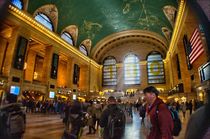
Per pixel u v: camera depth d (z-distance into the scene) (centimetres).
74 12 2603
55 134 683
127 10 2892
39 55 2883
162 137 192
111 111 306
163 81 3691
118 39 3928
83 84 3419
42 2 2059
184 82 2117
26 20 1870
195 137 127
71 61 2883
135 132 764
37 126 885
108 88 4012
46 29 2169
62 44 2575
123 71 4000
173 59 2775
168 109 209
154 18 2894
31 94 2086
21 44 1838
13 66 1720
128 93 3772
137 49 3997
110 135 288
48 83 2234
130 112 1439
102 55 4197
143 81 3800
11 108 267
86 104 744
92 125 746
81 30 3061
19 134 273
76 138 383
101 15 2991
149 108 226
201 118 128
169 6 2225
